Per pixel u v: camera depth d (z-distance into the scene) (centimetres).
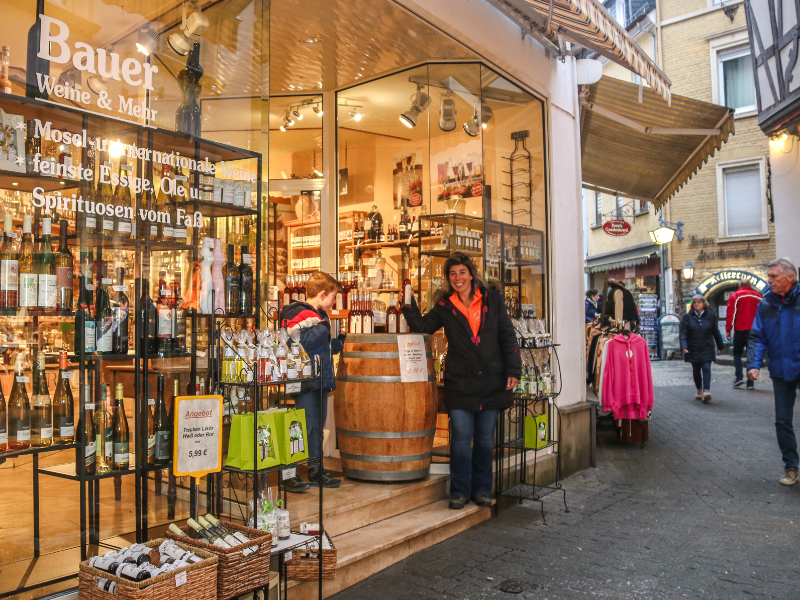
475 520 458
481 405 460
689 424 845
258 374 304
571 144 671
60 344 277
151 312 304
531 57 593
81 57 276
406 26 469
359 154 594
